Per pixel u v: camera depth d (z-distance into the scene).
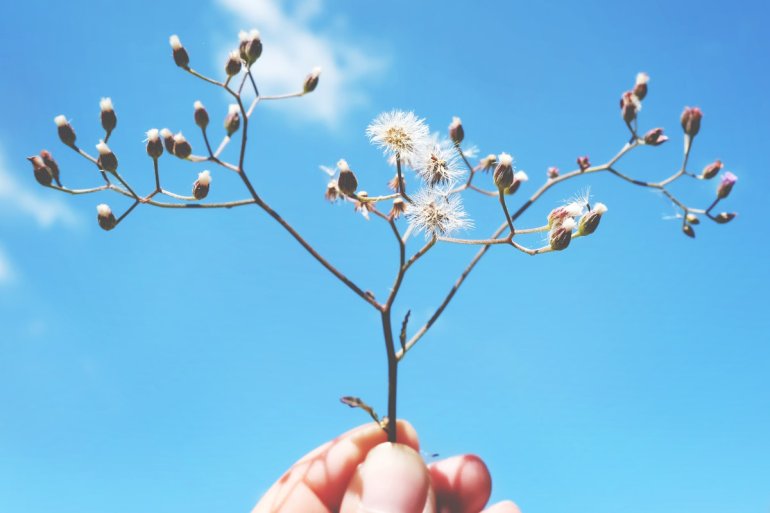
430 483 0.23
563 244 0.22
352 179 0.22
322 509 0.25
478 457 0.25
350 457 0.25
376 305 0.22
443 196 0.23
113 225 0.23
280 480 0.26
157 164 0.23
